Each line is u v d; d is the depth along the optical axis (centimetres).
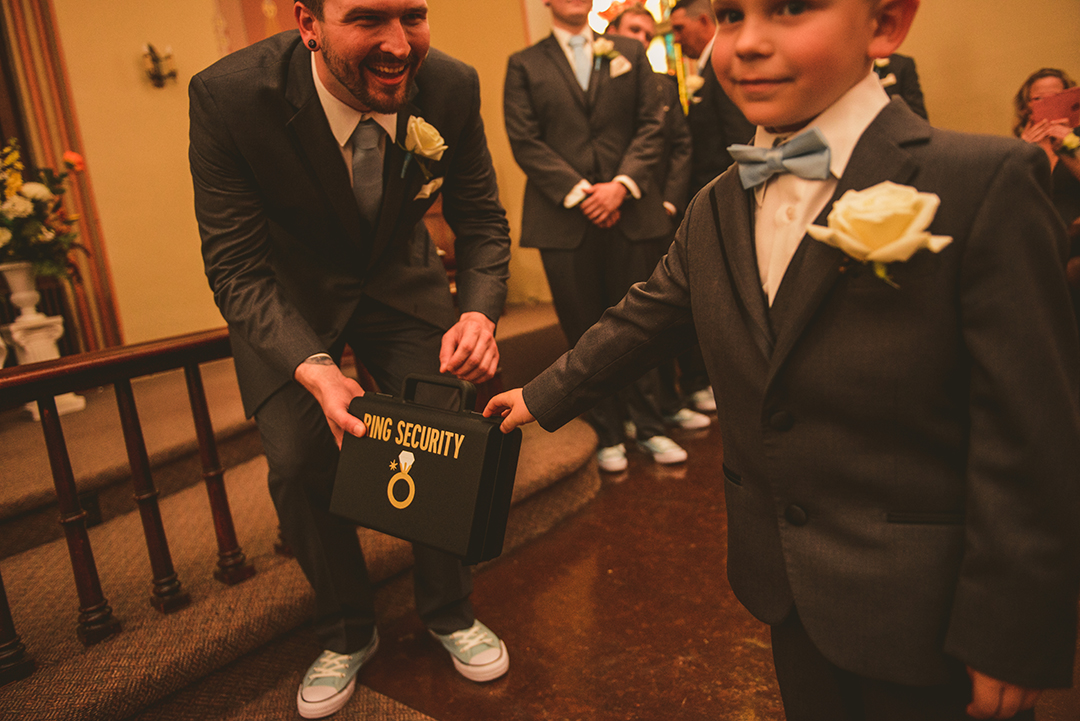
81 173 432
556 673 180
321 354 149
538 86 293
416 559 183
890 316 74
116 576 204
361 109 149
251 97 144
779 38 73
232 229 154
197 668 167
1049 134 271
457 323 171
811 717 95
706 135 344
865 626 80
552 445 279
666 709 163
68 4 425
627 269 299
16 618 184
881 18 75
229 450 295
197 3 477
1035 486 69
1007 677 70
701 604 203
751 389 86
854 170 77
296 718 170
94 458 262
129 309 456
